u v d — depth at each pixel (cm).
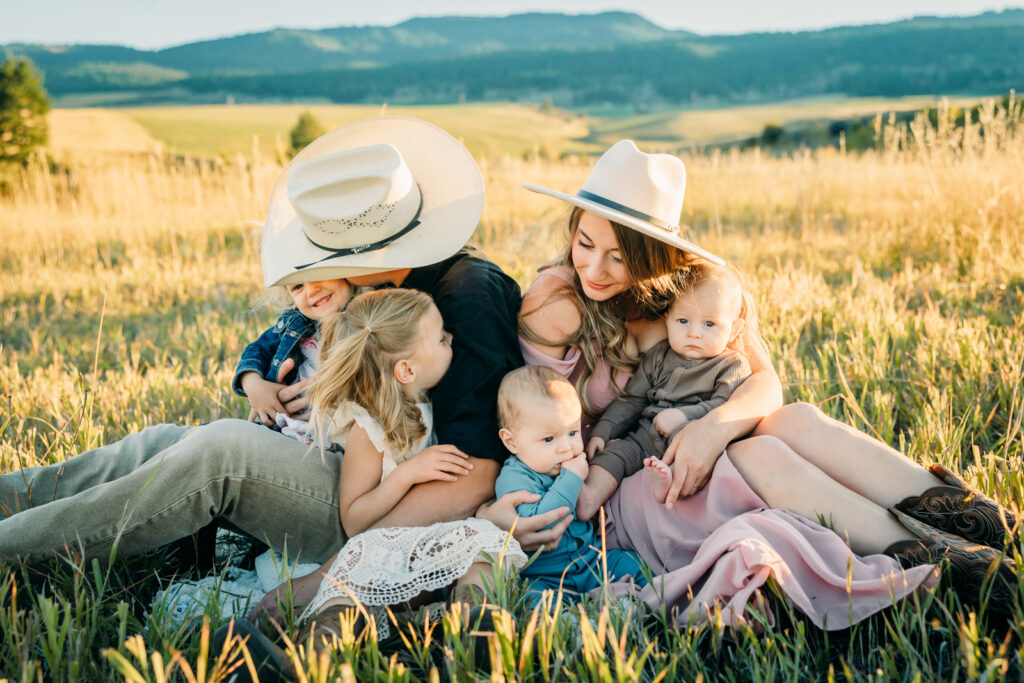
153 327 643
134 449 269
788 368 436
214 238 1106
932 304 560
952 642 202
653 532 267
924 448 313
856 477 248
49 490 263
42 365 532
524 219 1084
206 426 253
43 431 384
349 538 256
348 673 175
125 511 240
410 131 319
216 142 9388
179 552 278
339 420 257
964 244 702
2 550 237
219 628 212
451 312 276
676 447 265
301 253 296
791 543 223
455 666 197
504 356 270
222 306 708
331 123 10962
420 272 299
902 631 209
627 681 185
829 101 19550
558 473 267
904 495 240
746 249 818
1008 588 208
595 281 285
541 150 7038
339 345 253
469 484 255
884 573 217
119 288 792
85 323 652
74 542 240
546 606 212
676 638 211
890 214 898
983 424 342
